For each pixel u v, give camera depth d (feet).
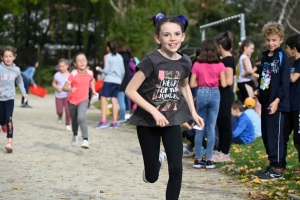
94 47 155.43
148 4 117.91
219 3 180.45
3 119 35.94
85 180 27.14
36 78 146.92
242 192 24.61
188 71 19.84
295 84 27.12
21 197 22.99
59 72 54.44
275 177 26.73
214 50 30.96
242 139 38.81
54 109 76.18
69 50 152.46
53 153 35.81
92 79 39.58
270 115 26.91
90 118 62.80
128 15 114.32
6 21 109.50
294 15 111.45
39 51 147.95
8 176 27.73
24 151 36.40
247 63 45.01
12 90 35.86
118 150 37.83
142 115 19.35
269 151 27.02
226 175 29.12
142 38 112.57
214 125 31.27
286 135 27.66
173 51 18.93
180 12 133.28
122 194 24.00
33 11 154.71
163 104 19.42
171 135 19.35
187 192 24.61
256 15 156.87
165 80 19.22
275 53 26.84
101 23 143.74
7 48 35.91
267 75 26.94
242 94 46.21
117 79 51.29
